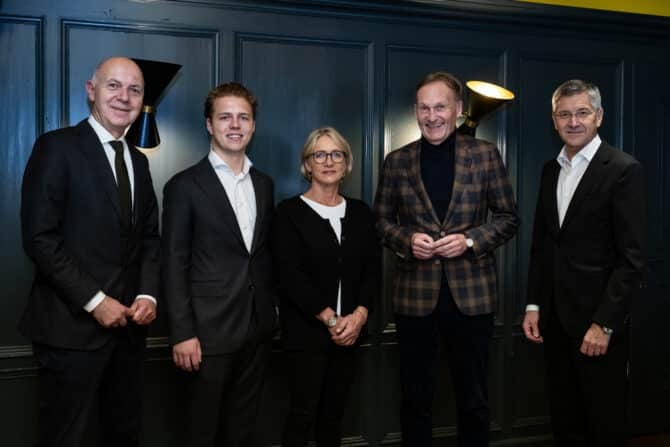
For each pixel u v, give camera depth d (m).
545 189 2.41
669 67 3.27
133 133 2.40
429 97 2.30
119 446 2.14
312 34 2.76
